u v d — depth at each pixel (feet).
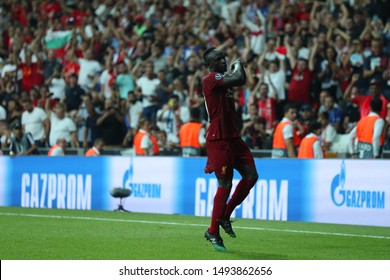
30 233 78.33
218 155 64.54
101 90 147.54
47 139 138.92
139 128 130.21
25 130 139.74
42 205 116.98
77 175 113.50
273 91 127.75
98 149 119.03
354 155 104.63
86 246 67.92
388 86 121.08
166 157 105.50
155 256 62.08
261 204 98.07
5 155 123.95
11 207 117.39
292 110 106.42
